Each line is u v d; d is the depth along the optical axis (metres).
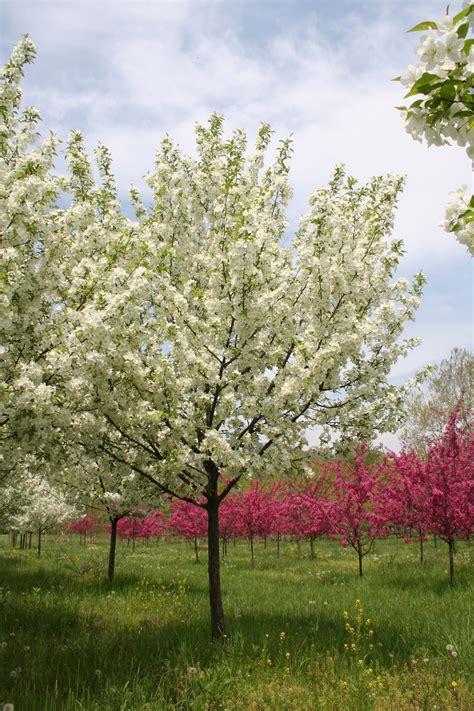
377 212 7.77
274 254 6.54
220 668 4.77
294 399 6.07
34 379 5.13
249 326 6.15
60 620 7.35
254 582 11.77
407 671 5.02
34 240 5.44
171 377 5.92
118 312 5.50
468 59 2.33
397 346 7.09
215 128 8.11
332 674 4.92
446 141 2.54
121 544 29.17
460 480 11.02
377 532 12.61
